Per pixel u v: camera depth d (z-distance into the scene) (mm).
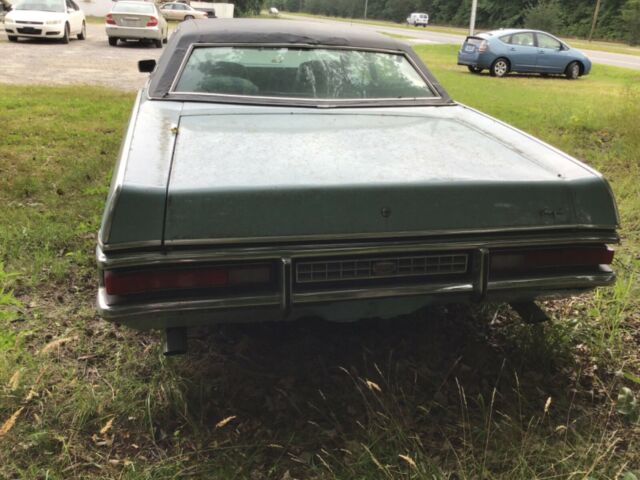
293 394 2658
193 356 2932
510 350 3061
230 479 2158
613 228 2455
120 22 18641
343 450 2297
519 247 2381
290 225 2184
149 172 2248
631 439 2426
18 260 3863
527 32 17734
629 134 7734
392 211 2250
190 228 2119
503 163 2584
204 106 3213
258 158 2465
